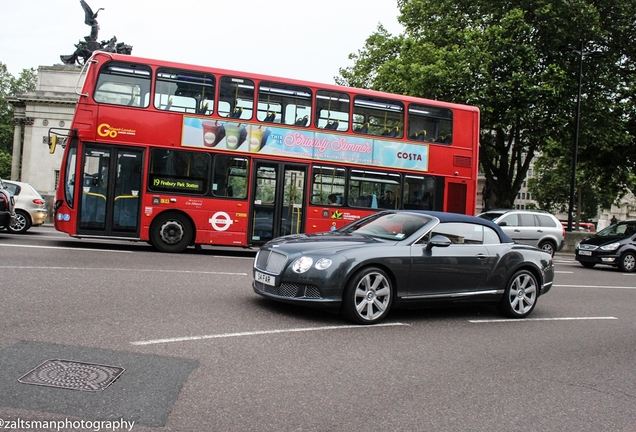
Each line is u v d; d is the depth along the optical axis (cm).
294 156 1540
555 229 2212
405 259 788
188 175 1457
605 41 3025
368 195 1602
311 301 727
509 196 3319
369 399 470
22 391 416
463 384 534
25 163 5166
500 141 3275
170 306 749
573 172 2925
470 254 854
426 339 706
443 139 1691
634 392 555
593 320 945
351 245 773
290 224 1536
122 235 1415
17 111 5434
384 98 1633
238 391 459
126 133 1420
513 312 901
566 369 620
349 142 1588
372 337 688
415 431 409
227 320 697
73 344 542
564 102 2841
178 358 530
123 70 1431
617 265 2031
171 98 1454
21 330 577
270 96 1529
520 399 504
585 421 462
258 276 777
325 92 1577
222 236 1479
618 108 3130
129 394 430
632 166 3403
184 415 401
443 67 2792
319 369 538
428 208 1656
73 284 843
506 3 3023
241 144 1496
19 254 1135
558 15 2912
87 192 1398
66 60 5331
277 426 397
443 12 3203
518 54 2812
